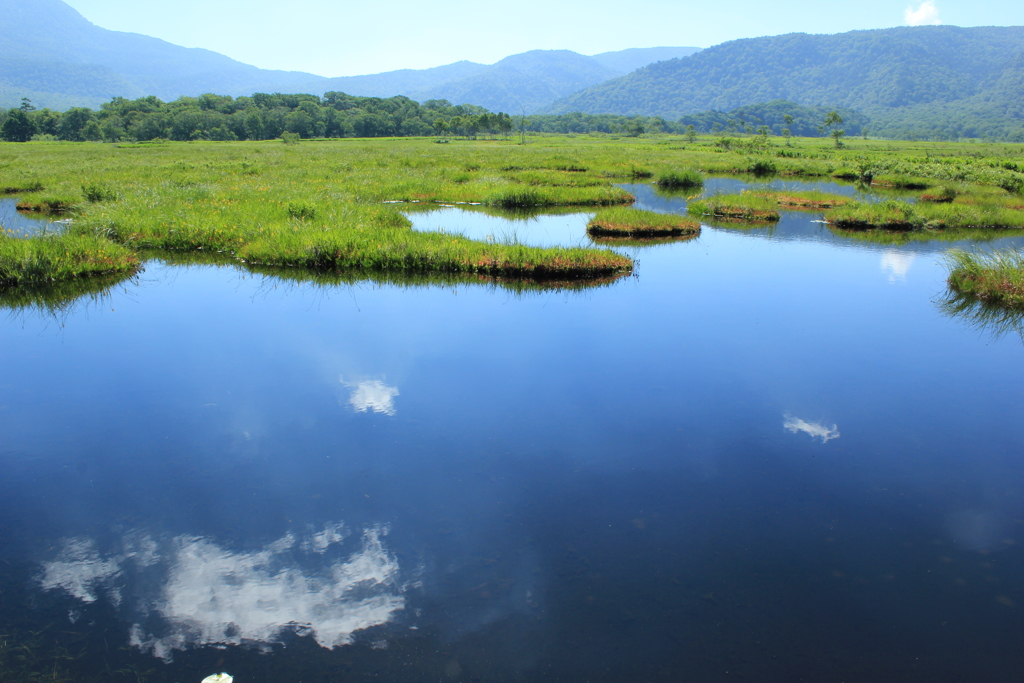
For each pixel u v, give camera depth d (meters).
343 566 5.29
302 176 34.97
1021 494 6.56
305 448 7.27
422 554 5.45
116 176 33.88
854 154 72.56
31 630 4.52
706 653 4.40
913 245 21.20
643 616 4.76
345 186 29.72
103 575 5.14
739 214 26.95
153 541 5.58
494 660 4.33
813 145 104.56
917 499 6.43
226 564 5.28
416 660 4.32
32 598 4.85
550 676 4.18
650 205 30.41
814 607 4.88
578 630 4.61
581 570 5.27
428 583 5.10
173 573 5.18
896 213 24.98
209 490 6.39
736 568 5.32
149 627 4.60
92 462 6.90
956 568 5.38
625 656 4.37
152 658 4.30
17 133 108.31
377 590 5.02
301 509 6.09
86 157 54.34
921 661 4.35
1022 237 22.70
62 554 5.39
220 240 18.50
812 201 30.34
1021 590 5.11
